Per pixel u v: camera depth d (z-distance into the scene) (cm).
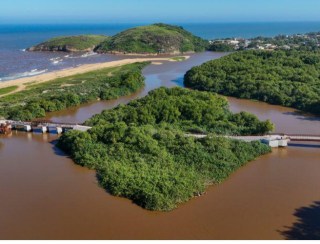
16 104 11019
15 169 6812
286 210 5381
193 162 6588
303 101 10988
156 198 5422
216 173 6372
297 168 6806
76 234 4812
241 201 5622
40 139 8594
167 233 4838
